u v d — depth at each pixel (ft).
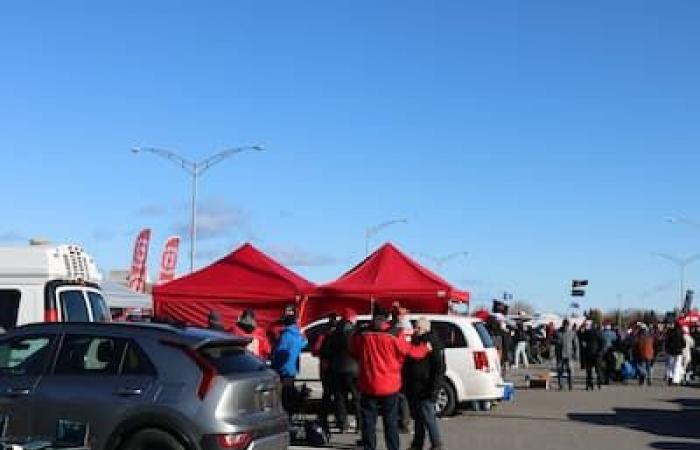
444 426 54.29
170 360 30.60
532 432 52.24
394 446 40.50
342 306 68.59
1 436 30.63
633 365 101.86
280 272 69.46
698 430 54.54
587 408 67.97
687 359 100.07
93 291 45.75
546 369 129.29
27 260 42.60
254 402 31.32
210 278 69.56
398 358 40.63
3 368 31.86
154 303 69.82
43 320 41.63
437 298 67.41
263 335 51.01
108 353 31.22
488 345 60.34
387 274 68.95
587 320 108.88
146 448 29.89
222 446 29.48
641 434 52.42
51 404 30.58
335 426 51.21
